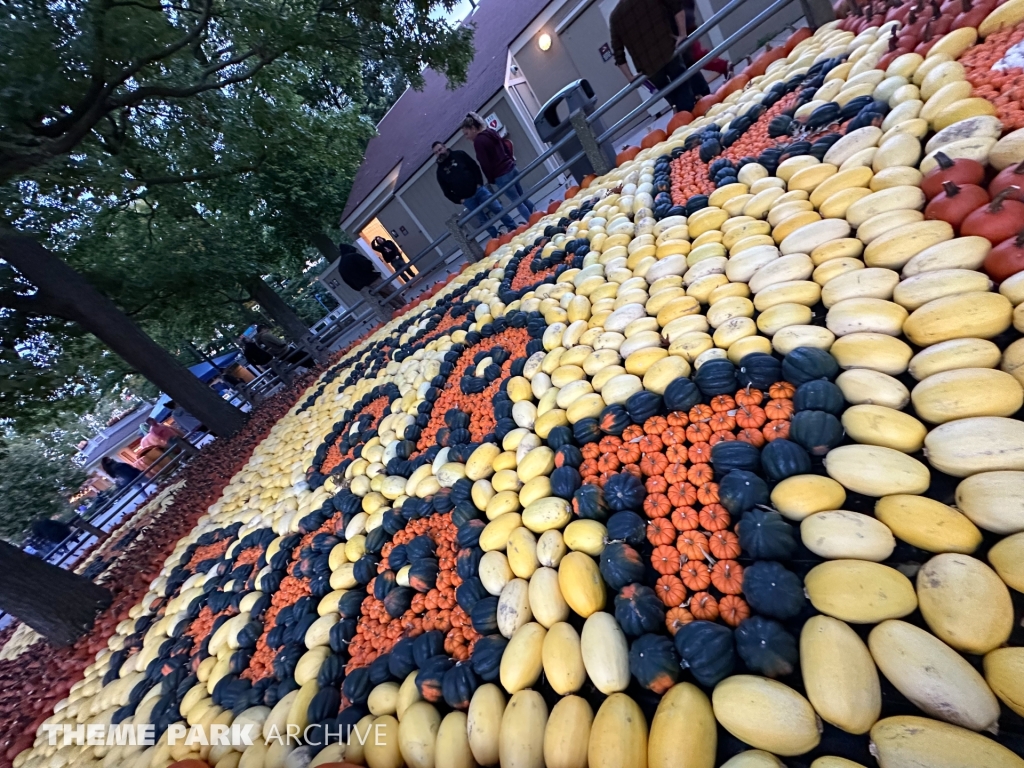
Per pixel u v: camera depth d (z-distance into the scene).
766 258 3.16
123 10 8.07
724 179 4.31
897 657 1.56
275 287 27.27
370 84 29.05
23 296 9.30
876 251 2.61
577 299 4.22
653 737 1.77
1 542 6.49
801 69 5.04
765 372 2.59
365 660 3.04
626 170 6.30
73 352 10.80
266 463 7.57
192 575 5.53
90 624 6.65
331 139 16.19
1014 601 1.58
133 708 4.17
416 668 2.70
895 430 2.06
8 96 6.21
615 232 4.90
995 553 1.62
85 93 7.55
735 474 2.28
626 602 2.16
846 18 5.45
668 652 1.95
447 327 6.60
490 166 9.49
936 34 3.76
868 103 3.75
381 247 15.59
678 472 2.49
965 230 2.37
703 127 5.58
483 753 2.17
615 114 13.19
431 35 10.86
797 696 1.64
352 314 17.83
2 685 6.88
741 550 2.13
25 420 9.61
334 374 9.63
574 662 2.17
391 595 3.20
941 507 1.80
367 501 4.26
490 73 14.29
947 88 3.12
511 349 4.72
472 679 2.42
